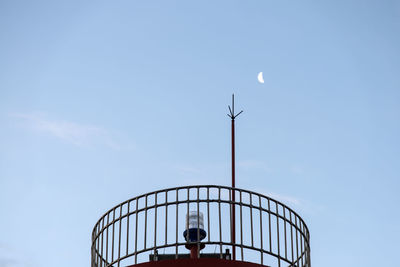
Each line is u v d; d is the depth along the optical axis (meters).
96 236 19.89
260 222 18.72
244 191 18.84
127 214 19.03
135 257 18.47
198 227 18.45
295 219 19.72
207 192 18.64
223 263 17.95
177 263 18.02
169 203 18.62
